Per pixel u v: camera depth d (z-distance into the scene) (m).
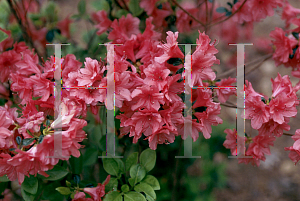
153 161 0.75
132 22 0.84
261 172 1.21
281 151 1.27
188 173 0.99
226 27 1.11
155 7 0.92
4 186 0.77
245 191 1.13
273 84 0.75
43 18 0.95
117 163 0.76
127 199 0.72
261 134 0.75
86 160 0.82
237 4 0.90
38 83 0.70
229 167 1.20
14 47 0.81
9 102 0.84
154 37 0.77
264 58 1.02
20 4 0.96
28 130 0.67
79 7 0.95
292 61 0.86
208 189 0.98
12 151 0.68
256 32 1.46
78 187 0.73
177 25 0.95
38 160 0.67
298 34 0.83
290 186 1.16
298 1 1.46
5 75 0.80
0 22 0.93
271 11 0.88
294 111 0.71
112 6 0.95
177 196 0.94
